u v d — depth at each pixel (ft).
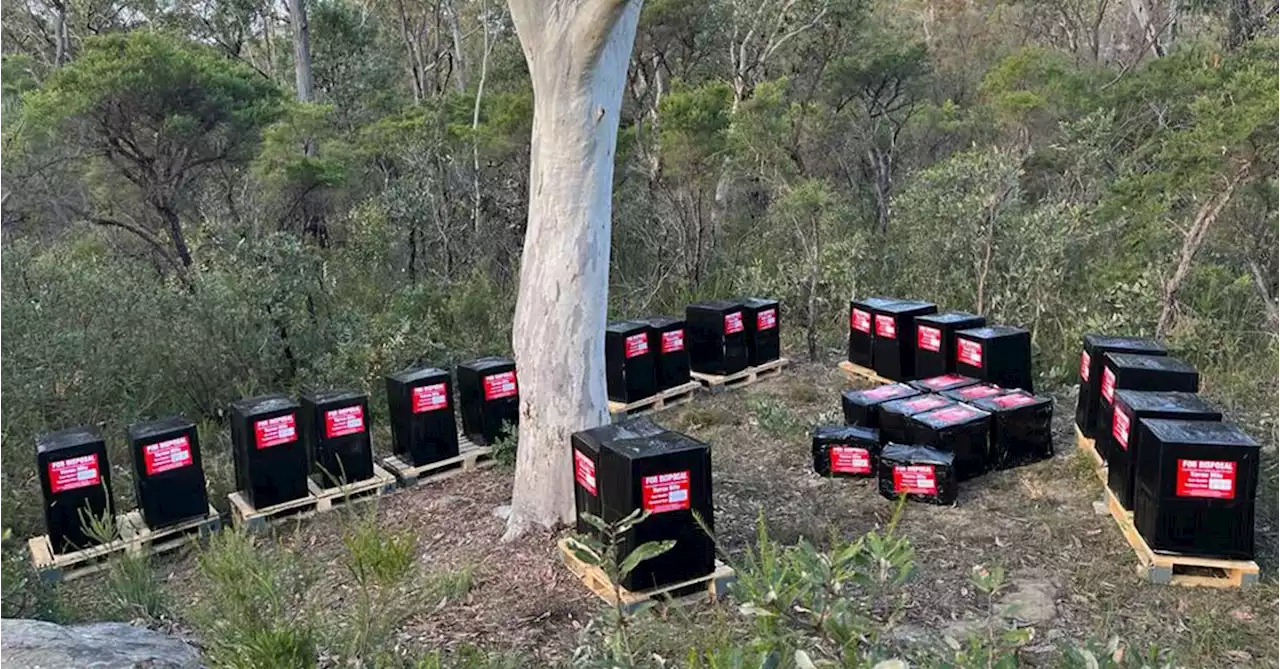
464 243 37.09
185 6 56.90
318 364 27.30
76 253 32.81
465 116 42.88
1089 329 26.84
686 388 26.12
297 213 36.86
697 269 35.29
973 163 30.91
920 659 9.09
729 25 44.80
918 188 34.78
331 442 20.11
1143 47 47.24
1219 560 14.88
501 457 21.53
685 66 44.24
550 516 17.13
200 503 18.97
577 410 16.96
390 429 24.11
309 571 14.42
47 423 24.12
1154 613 14.25
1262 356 26.30
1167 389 18.08
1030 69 36.55
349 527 17.02
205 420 25.76
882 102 48.11
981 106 43.09
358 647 11.66
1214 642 13.26
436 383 21.21
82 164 31.68
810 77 48.06
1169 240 27.89
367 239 36.19
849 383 27.07
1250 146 22.81
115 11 58.13
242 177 32.81
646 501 14.21
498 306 33.04
